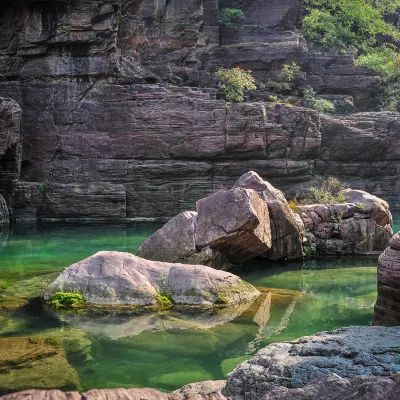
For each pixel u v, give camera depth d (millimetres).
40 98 24641
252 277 12008
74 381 5816
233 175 25203
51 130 24531
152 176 24516
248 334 7688
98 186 23859
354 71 31312
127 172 24422
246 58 29594
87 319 8359
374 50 35031
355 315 8789
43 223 23062
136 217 24391
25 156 24438
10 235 18984
